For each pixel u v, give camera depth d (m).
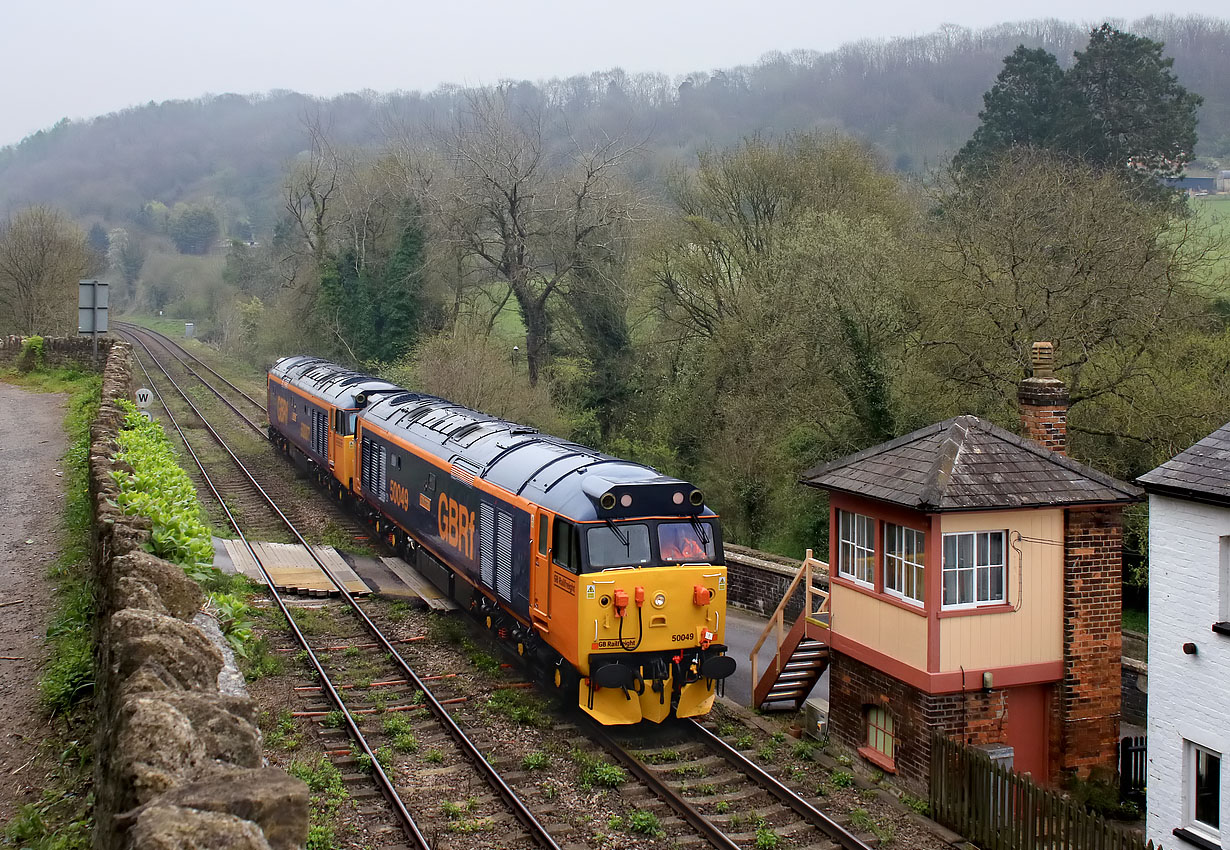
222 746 5.78
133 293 117.06
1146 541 22.69
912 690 12.85
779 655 15.66
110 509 12.64
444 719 13.61
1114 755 13.27
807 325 26.94
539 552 14.56
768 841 10.74
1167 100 42.94
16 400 31.86
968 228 25.70
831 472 14.47
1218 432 11.70
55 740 9.25
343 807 10.87
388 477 22.78
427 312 46.53
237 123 143.88
